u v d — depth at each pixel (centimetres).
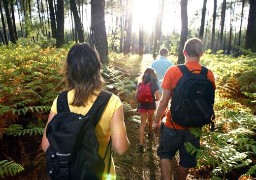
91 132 207
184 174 404
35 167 462
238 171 449
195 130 379
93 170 204
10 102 560
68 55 228
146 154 591
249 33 1353
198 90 359
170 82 380
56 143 202
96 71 226
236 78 741
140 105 617
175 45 2653
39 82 624
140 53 2803
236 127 511
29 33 2828
